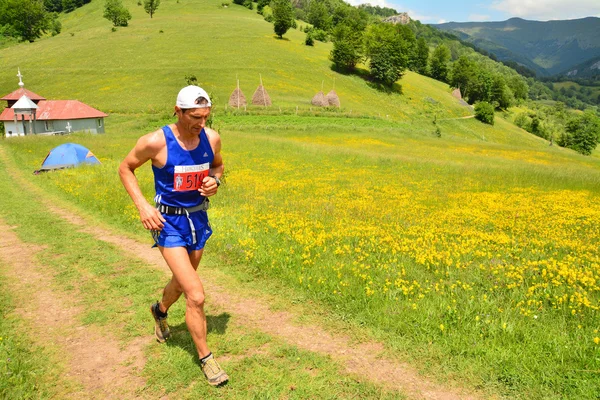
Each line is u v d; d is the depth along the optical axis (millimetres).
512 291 5250
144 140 3348
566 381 3369
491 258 6664
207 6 145500
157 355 3846
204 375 3482
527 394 3256
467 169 20359
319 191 13945
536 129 107062
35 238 7996
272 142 29953
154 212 3416
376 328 4293
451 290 5184
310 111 60531
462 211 10695
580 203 12320
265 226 8453
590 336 4031
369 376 3494
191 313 3402
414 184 16219
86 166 17969
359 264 6066
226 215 9391
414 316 4422
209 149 3572
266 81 74938
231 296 5211
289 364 3664
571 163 36438
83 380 3467
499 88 119250
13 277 5926
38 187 13898
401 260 6383
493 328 4156
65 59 85938
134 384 3410
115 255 6906
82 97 64062
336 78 86500
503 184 16281
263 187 14305
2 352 3777
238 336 4172
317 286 5273
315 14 152500
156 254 7082
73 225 9109
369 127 51281
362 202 11977
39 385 3379
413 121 75125
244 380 3418
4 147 25906
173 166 3385
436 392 3299
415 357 3771
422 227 8820
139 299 5113
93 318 4594
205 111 3262
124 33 105125
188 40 96500
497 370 3518
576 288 5363
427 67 134000
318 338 4152
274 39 104250
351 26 99438
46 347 3998
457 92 106812
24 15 127125
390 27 107688
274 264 6113
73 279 5824
